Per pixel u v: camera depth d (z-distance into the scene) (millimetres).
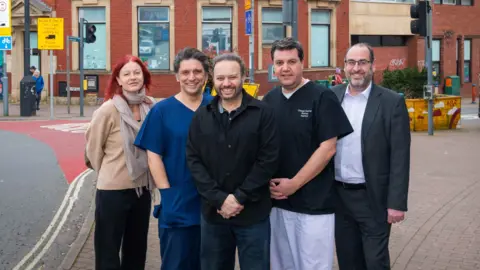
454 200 8352
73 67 26000
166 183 4305
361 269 4777
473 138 15570
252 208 3912
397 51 32438
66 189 8930
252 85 12562
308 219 4363
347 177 4574
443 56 34281
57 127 17281
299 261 4488
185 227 4316
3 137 15023
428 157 12320
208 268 4086
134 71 4797
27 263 5730
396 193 4371
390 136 4453
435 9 33719
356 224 4676
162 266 4422
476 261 5793
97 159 4812
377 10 30734
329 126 4191
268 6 26531
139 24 25625
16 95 27203
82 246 6207
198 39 25750
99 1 25562
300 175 4199
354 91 4590
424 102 17641
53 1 25922
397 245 6312
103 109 4773
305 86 4324
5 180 9609
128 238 5031
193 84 4305
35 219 7305
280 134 4301
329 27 28781
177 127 4301
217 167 3883
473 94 30891
